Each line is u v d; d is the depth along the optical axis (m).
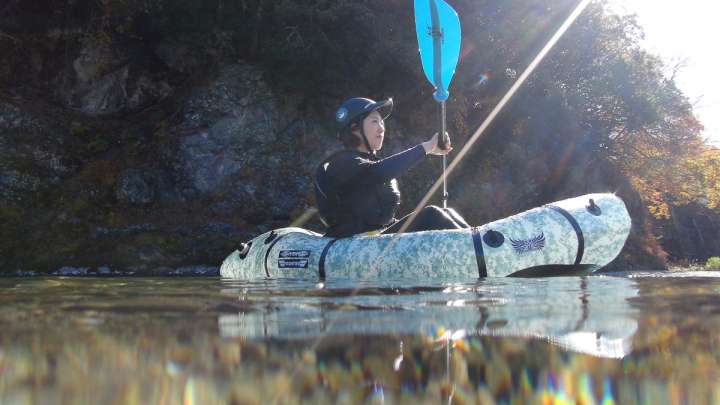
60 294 2.05
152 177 11.03
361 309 1.47
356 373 0.78
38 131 11.13
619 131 16.56
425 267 3.38
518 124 14.70
